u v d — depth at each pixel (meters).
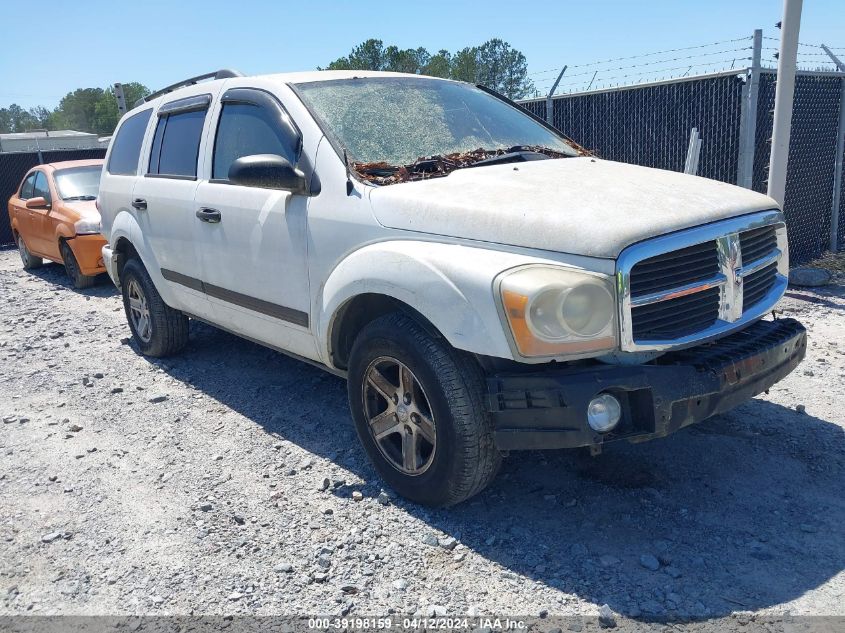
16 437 4.83
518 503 3.67
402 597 3.02
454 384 3.26
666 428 3.06
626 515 3.52
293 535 3.49
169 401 5.34
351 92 4.50
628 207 3.23
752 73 7.61
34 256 11.98
